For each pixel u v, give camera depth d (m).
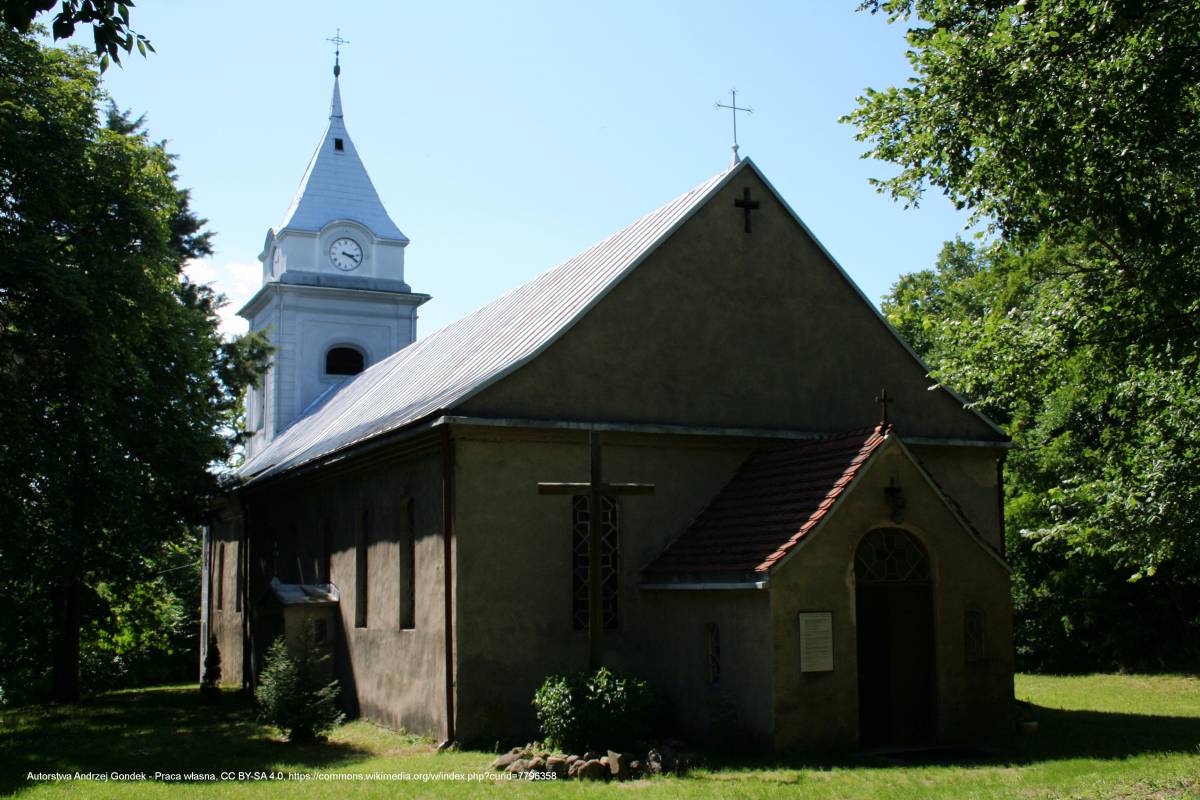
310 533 24.47
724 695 15.33
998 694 16.28
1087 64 12.07
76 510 22.48
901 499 15.78
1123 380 14.68
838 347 19.88
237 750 17.05
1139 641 29.55
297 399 36.19
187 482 26.17
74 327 20.42
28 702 28.52
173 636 38.91
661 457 18.16
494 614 16.67
